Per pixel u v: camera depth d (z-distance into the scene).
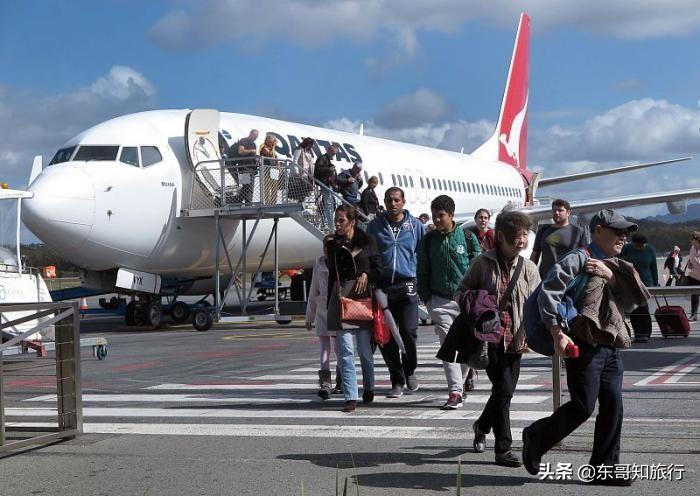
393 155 27.23
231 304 31.36
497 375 5.60
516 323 5.56
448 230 7.89
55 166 17.89
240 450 6.17
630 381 9.01
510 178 37.03
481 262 5.69
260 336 16.55
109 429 7.10
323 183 20.48
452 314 7.90
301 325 20.25
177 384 9.90
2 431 6.20
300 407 8.00
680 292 6.71
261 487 5.13
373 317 7.57
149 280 19.14
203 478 5.38
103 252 17.91
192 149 18.78
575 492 4.89
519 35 40.47
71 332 6.79
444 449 6.04
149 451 6.22
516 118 40.88
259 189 19.38
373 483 5.16
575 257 4.80
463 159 33.91
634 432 6.38
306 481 5.25
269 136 19.62
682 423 6.70
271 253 21.59
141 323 20.58
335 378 10.14
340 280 7.64
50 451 6.28
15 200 13.30
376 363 11.57
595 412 7.25
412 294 8.52
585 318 4.77
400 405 7.98
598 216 4.94
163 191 18.58
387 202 8.51
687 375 9.45
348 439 6.46
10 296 12.77
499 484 5.09
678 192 28.42
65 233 17.17
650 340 13.28
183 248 19.17
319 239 20.69
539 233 9.65
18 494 5.14
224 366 11.59
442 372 10.30
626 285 4.84
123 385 9.91
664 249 44.50
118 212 17.80
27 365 12.23
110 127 18.61
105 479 5.43
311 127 23.94
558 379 6.11
